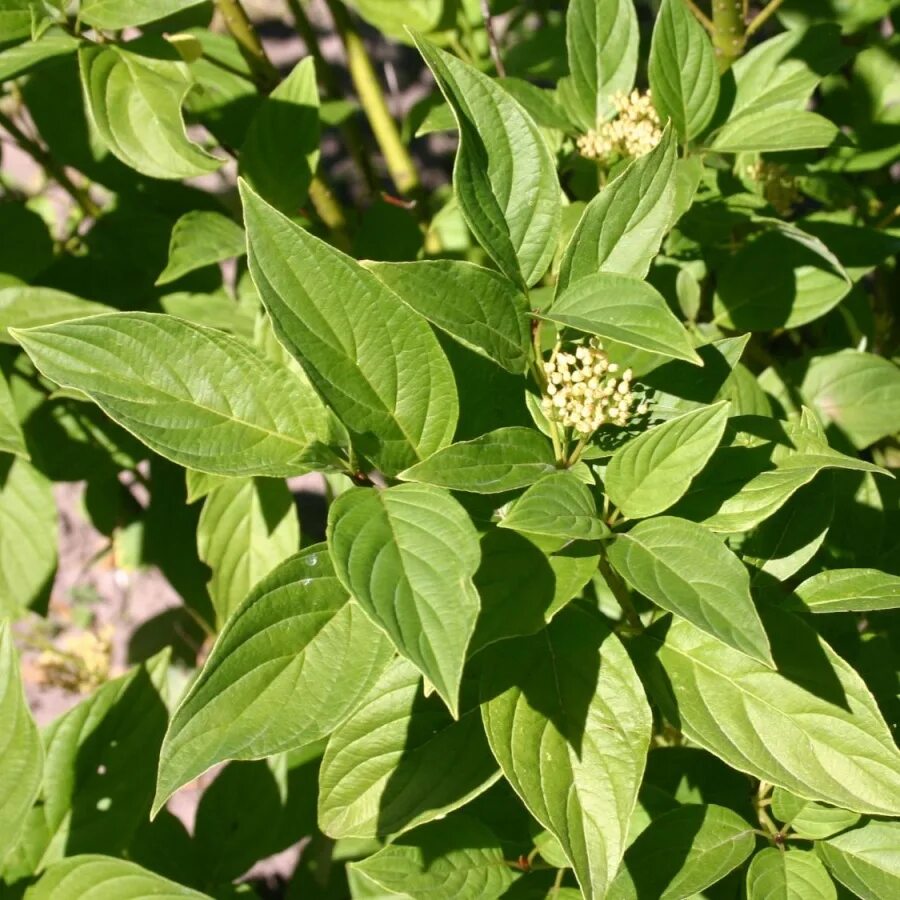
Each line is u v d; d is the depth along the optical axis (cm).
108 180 81
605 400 48
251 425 47
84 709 68
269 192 71
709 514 48
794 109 64
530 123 49
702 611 43
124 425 45
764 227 72
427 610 40
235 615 44
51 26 66
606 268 49
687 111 62
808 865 52
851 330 83
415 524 43
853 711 48
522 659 48
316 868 82
